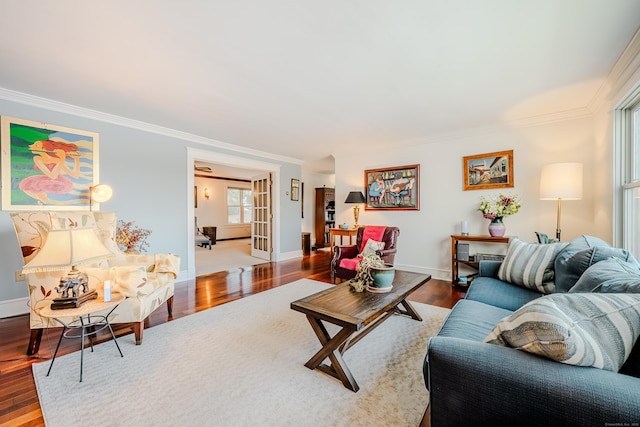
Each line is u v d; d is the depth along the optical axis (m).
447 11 1.55
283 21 1.63
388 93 2.65
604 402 0.67
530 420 0.76
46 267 1.68
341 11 1.55
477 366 0.85
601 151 2.78
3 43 1.82
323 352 1.73
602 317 0.83
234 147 4.77
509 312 1.69
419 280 2.44
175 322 2.53
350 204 5.19
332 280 4.06
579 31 1.72
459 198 3.99
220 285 3.79
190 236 4.14
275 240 5.65
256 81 2.39
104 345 2.10
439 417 0.92
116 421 1.33
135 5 1.49
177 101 2.83
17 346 2.09
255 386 1.60
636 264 1.42
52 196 2.91
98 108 3.03
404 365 1.82
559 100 2.82
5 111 2.64
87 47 1.88
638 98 2.17
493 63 2.11
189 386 1.60
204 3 1.48
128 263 2.62
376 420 1.34
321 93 2.65
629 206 2.29
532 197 3.43
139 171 3.60
